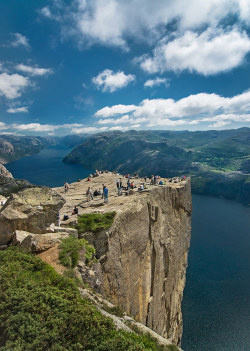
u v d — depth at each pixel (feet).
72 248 58.95
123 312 53.01
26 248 55.21
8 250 53.21
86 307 38.09
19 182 81.56
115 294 80.23
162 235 127.24
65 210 98.17
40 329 30.63
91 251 69.77
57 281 44.42
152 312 114.21
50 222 68.08
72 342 31.35
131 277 92.79
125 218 91.15
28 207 64.69
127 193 118.52
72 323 33.50
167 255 134.72
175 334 165.17
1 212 61.72
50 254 55.67
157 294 121.08
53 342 29.86
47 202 68.44
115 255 82.48
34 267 47.80
